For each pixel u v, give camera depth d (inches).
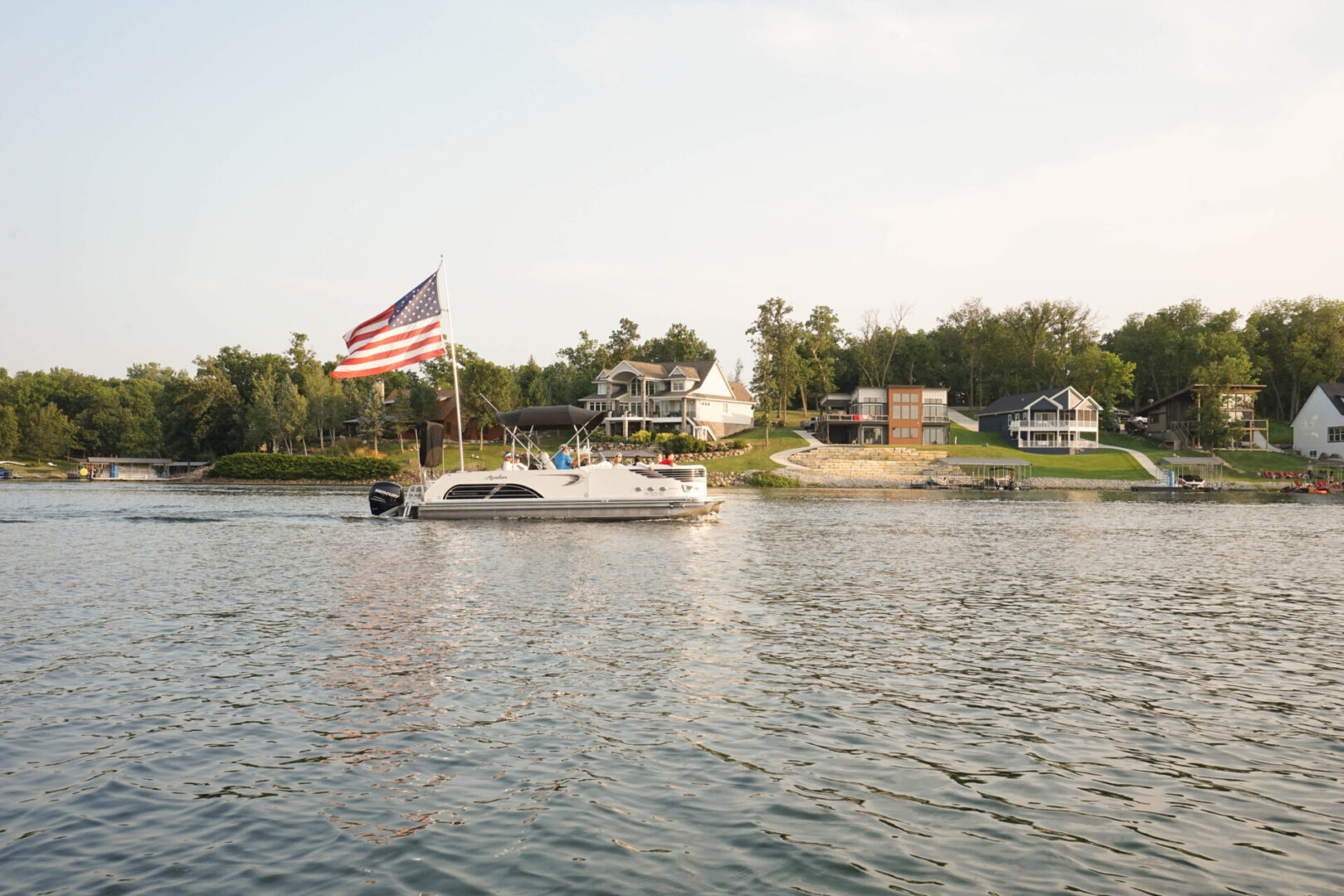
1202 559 1211.2
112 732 427.5
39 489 3408.0
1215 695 512.1
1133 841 317.7
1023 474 3905.0
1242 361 4790.8
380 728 435.2
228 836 314.3
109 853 300.7
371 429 4397.1
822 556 1200.8
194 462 5196.9
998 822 333.4
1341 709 485.7
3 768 377.7
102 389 6801.2
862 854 305.0
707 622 710.5
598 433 4527.6
